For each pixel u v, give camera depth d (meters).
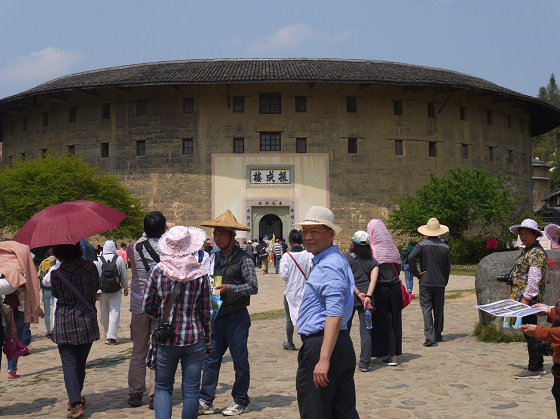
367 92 35.72
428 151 36.62
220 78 32.69
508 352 8.05
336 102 35.25
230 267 5.77
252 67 35.78
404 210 32.78
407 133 36.16
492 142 39.31
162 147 35.09
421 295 8.95
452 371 7.01
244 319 5.73
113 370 8.30
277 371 7.50
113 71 38.41
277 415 5.49
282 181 34.62
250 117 34.84
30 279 6.47
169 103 35.25
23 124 40.25
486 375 6.76
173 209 34.69
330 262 3.90
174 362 4.61
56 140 37.94
